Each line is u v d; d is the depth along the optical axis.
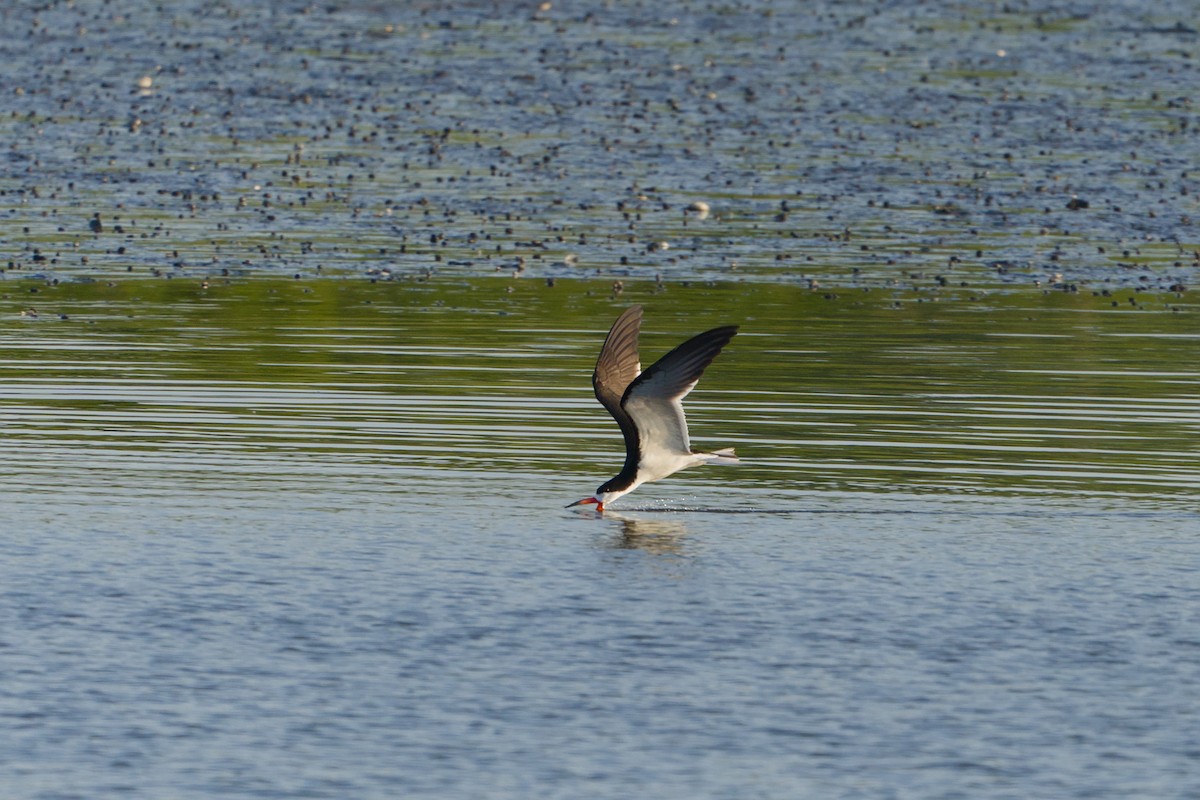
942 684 12.41
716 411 20.81
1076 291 28.73
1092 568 14.98
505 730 11.59
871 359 23.75
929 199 34.88
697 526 16.19
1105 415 20.77
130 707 11.87
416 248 30.75
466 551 15.28
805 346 24.50
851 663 12.77
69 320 25.41
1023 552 15.42
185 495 16.89
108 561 14.81
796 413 20.73
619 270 29.47
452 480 17.61
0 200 33.22
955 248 31.55
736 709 11.94
